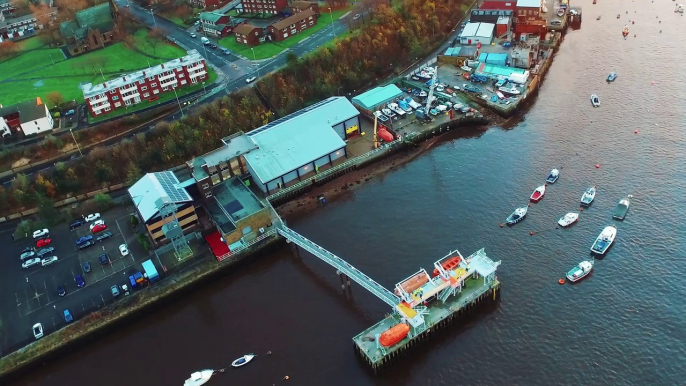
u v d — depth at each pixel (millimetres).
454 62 198750
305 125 160750
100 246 137250
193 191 145500
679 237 120250
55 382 108875
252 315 117688
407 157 159875
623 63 189000
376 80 196875
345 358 105625
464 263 112000
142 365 109938
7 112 170750
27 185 152000
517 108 171125
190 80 189500
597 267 116562
